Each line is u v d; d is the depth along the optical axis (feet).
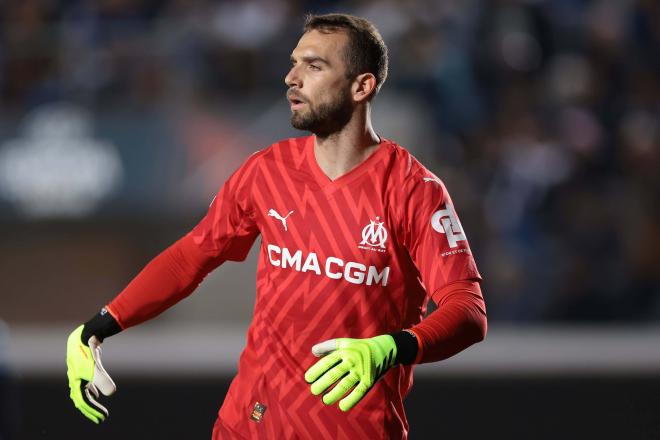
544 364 60.23
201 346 70.90
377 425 34.27
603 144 96.68
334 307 33.65
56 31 98.63
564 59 102.37
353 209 33.58
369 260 33.37
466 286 32.37
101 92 95.25
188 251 36.22
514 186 93.56
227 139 92.68
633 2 104.68
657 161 94.53
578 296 90.43
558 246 91.56
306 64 33.78
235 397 35.76
